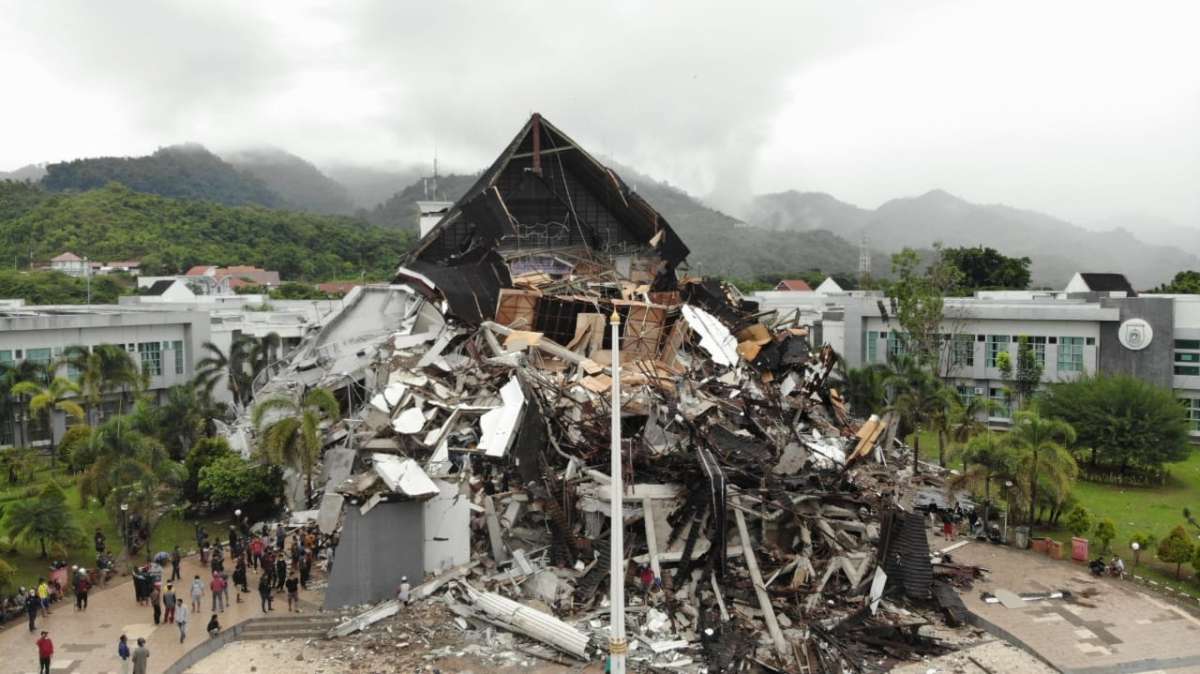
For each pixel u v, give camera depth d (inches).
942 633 1202.0
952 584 1366.9
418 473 1328.7
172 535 1646.2
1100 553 1541.6
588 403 1556.3
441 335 1994.3
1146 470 2178.9
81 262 5753.0
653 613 1201.4
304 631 1210.6
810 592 1268.5
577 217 2620.6
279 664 1113.4
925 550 1293.1
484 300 2026.3
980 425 2026.3
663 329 2111.2
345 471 1585.9
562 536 1357.0
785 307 3673.7
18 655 1128.2
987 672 1080.2
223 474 1673.2
